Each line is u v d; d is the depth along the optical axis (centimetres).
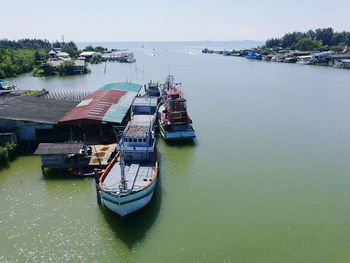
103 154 5219
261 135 6694
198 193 4369
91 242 3394
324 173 4972
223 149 5916
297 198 4253
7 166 5109
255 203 4134
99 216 3819
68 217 3794
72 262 3120
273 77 15650
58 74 16950
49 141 5872
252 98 10331
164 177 4822
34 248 3284
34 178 4709
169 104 6303
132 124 5309
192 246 3359
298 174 4934
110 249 3306
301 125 7419
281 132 6894
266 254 3253
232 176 4856
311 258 3200
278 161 5403
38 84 13738
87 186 4491
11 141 5509
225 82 13862
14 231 3525
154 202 4138
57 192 4328
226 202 4147
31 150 5747
